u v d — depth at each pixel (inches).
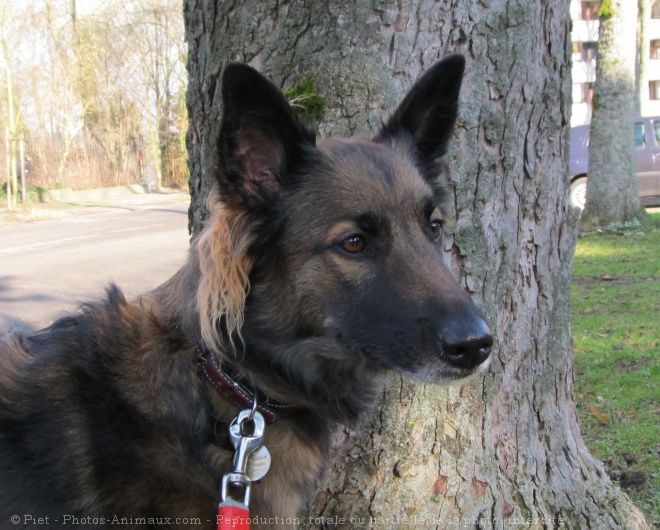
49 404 27.0
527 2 31.9
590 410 51.4
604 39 137.0
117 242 155.9
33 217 225.5
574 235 36.4
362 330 27.4
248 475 27.2
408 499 32.9
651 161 174.9
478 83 31.7
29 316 84.2
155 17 366.9
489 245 32.9
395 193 28.0
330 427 30.5
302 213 27.9
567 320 37.0
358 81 31.1
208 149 34.3
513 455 35.3
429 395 33.1
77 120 313.9
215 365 27.3
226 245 27.4
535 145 33.7
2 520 25.8
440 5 31.1
